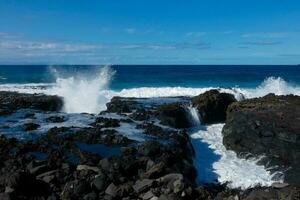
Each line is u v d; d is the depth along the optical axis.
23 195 12.05
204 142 20.67
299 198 13.10
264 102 22.45
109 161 13.95
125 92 36.25
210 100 24.67
